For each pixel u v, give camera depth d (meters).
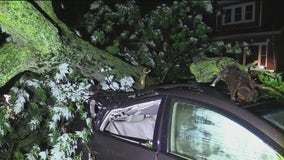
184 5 10.08
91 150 4.03
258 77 4.85
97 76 5.84
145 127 3.93
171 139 3.30
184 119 3.27
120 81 5.50
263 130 2.84
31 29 5.18
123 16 9.55
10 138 5.20
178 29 9.81
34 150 4.57
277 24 21.06
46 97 5.23
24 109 5.26
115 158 3.72
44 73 5.53
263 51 21.53
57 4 8.45
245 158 2.88
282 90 4.38
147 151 3.40
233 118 2.97
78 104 4.74
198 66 5.45
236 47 9.09
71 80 5.33
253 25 22.47
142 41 9.42
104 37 8.12
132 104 3.81
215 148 3.05
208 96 3.20
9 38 6.07
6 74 5.34
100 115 4.09
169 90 3.50
